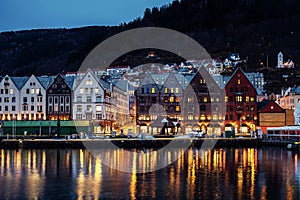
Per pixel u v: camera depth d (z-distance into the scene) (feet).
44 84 517.14
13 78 520.01
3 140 400.47
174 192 179.11
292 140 411.54
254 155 330.13
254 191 180.65
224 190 182.80
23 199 168.35
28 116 504.02
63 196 172.86
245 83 527.81
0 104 504.84
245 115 524.11
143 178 214.28
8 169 247.50
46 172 235.61
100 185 195.42
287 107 611.06
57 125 443.73
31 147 400.26
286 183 198.80
